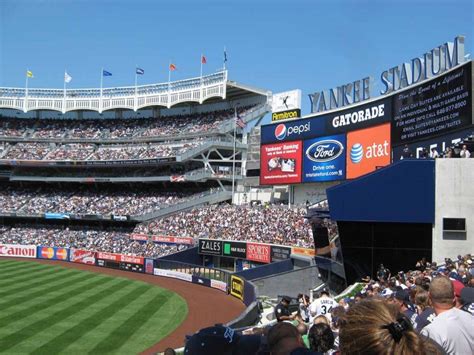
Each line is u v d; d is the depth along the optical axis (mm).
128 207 77125
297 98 59062
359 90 48969
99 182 83188
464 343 4965
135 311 35531
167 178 75438
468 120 32250
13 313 32781
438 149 36406
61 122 91875
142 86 86000
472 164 25719
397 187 26219
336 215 26828
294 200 59125
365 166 46625
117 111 92000
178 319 33688
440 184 25922
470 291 7066
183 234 65438
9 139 87750
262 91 79250
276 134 58281
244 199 72062
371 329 3062
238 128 77250
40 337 27047
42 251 70938
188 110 88000
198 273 51594
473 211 25672
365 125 46688
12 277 50344
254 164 74312
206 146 73250
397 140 42281
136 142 84812
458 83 33625
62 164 80625
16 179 83750
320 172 52500
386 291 15555
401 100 41719
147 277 55344
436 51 38062
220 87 76625
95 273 56625
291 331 4355
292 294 40906
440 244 25859
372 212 26391
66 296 40250
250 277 45688
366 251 27203
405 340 3021
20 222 83062
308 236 51906
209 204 72750
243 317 26422
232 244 57656
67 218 77188
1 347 24859
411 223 26484
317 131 53156
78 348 25266
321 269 40188
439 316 5215
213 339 4129
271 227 57500
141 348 25844
